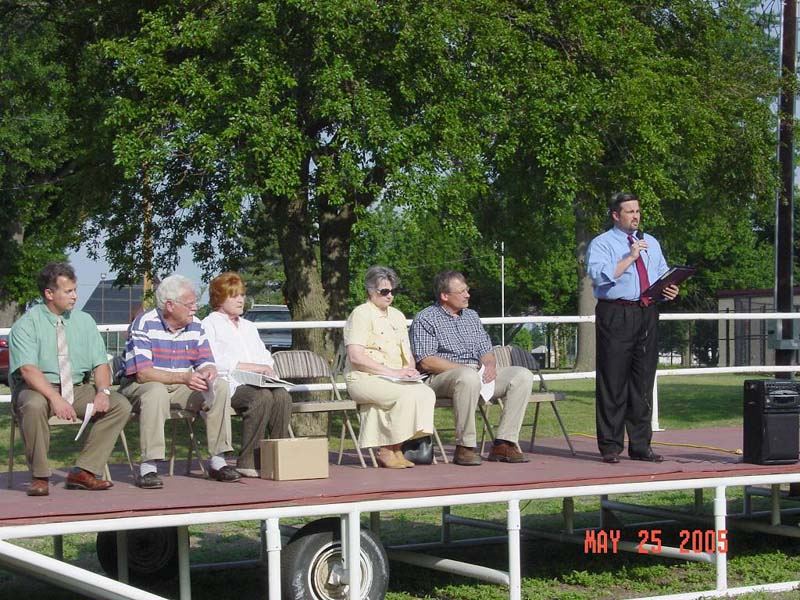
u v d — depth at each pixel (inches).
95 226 700.7
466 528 420.2
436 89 549.0
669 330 1417.3
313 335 650.8
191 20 536.7
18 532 222.7
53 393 263.9
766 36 883.4
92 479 270.1
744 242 2044.8
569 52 622.5
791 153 682.2
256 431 299.6
